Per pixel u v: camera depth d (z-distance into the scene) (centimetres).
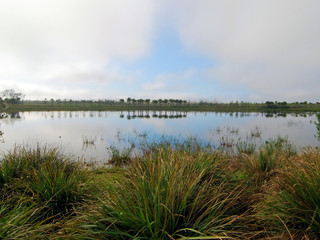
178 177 245
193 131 1594
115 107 7000
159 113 4666
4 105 1209
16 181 330
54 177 320
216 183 330
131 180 259
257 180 391
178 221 200
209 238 163
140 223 185
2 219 213
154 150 450
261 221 233
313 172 235
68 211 286
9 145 988
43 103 7756
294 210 220
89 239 185
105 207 212
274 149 537
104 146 1025
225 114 4288
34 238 195
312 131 1583
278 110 5709
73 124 2142
